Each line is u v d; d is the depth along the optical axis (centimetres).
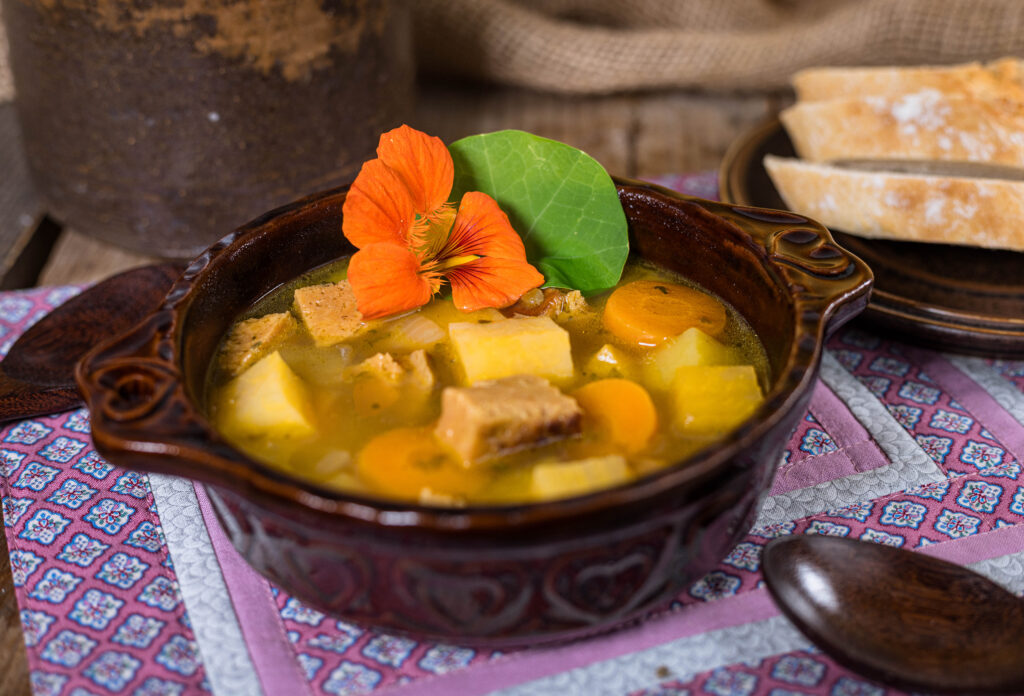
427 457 38
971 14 64
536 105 72
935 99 51
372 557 35
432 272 42
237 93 51
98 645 38
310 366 40
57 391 44
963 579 38
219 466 34
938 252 50
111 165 53
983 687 36
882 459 43
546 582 35
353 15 52
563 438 38
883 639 37
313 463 38
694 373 39
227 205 53
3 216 58
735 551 40
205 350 39
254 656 38
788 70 67
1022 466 43
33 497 42
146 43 49
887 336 46
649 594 36
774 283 39
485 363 40
